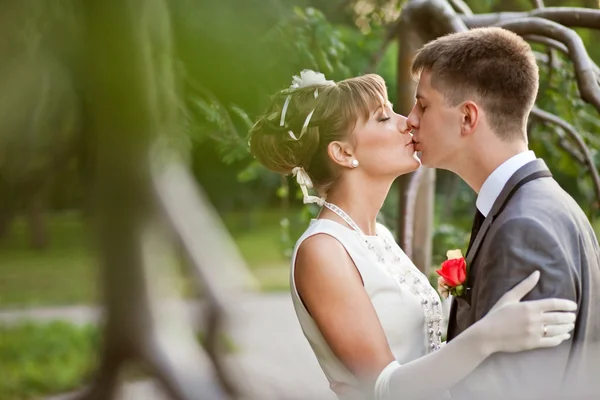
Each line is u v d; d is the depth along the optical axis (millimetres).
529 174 1530
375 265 1741
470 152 1615
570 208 1498
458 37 1650
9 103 551
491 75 1575
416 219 3211
